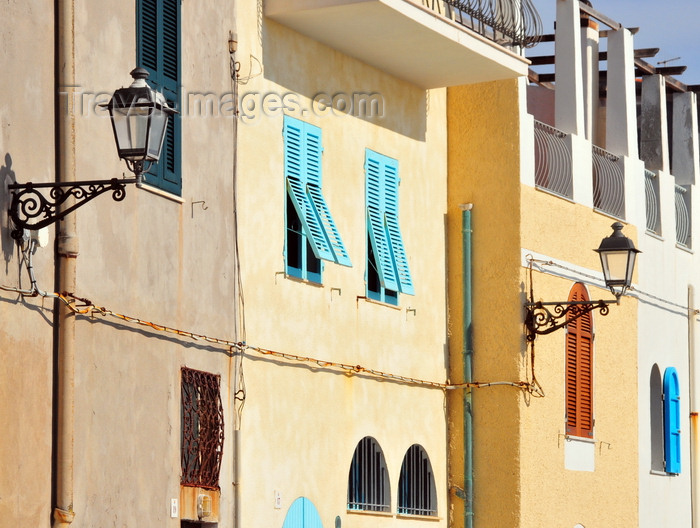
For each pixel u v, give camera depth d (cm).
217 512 3127
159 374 2922
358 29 3600
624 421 4725
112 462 2747
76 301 2636
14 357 2486
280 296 3438
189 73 3097
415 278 4038
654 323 5034
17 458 2488
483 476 4138
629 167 4878
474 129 4225
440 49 3791
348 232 3741
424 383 4025
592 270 4569
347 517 3653
